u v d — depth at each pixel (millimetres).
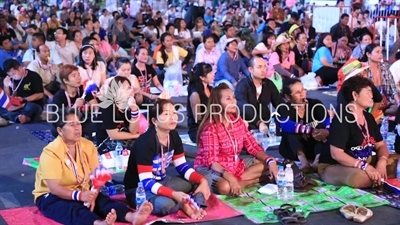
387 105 6992
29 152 6414
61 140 4168
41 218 4234
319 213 4395
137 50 8141
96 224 3883
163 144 4414
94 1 25406
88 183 4285
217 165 4793
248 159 5156
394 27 12781
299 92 5402
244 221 4246
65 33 9977
